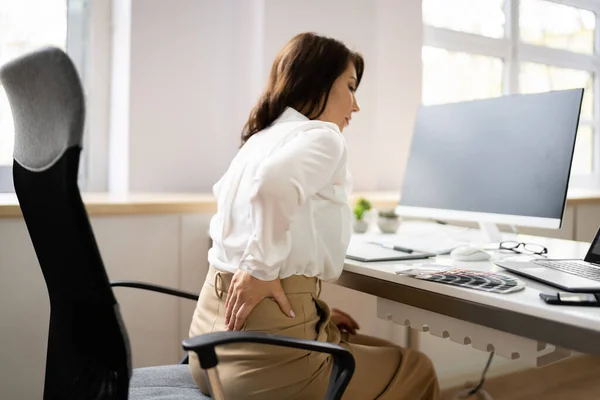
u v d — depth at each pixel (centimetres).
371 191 283
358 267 141
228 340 95
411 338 237
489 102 177
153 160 247
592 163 407
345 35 272
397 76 290
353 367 103
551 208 151
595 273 123
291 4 255
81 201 89
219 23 260
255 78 254
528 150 161
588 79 404
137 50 242
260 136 138
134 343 194
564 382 253
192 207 200
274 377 120
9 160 239
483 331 115
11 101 109
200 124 257
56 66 89
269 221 116
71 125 88
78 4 255
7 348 178
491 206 169
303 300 126
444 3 338
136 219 192
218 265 130
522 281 120
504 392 243
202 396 128
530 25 374
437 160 192
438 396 138
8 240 176
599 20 406
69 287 98
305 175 118
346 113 148
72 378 104
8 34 242
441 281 119
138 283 149
